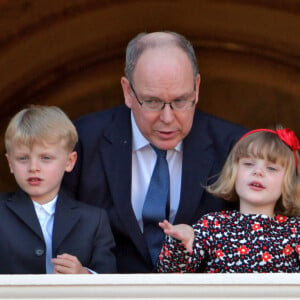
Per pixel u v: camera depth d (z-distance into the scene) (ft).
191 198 45.52
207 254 41.60
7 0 71.92
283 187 42.09
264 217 41.75
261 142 42.04
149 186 46.03
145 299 32.63
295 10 75.87
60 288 32.68
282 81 80.33
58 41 76.95
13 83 78.23
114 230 45.70
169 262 39.96
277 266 40.81
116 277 32.65
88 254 43.11
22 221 42.47
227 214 42.32
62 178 46.65
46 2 73.20
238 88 80.38
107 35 77.41
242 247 40.96
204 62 79.92
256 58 79.82
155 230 45.60
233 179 42.73
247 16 76.89
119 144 46.70
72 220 43.14
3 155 78.23
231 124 48.32
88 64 79.20
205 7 76.28
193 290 32.58
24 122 42.37
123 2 74.84
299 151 58.59
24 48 76.54
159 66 43.24
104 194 46.44
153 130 44.34
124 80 46.44
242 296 32.55
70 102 80.07
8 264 41.93
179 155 46.73
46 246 42.52
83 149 46.78
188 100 43.86
